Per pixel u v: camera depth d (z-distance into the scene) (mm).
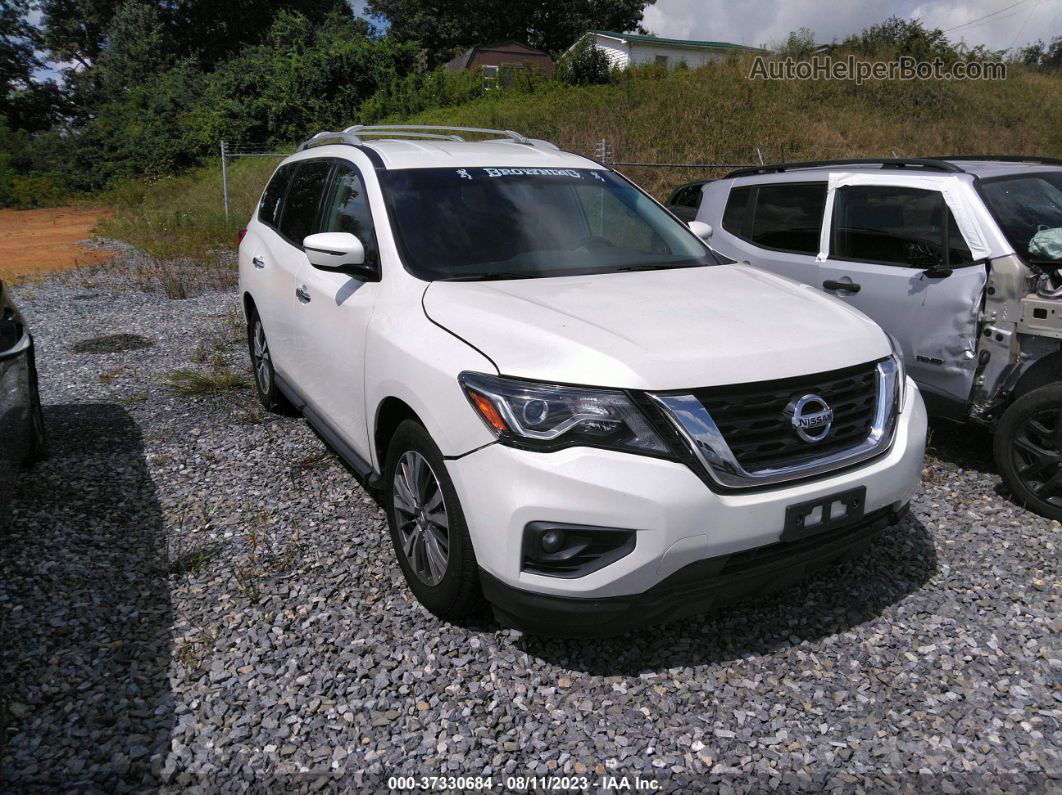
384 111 28172
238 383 6344
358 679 2828
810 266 5457
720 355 2701
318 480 4535
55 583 3426
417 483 3133
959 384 4504
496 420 2637
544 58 44531
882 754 2486
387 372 3207
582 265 3705
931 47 23891
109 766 2430
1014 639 3055
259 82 30500
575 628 2670
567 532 2543
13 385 3836
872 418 2959
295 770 2432
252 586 3375
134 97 33281
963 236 4531
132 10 42688
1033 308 4098
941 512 4109
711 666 2908
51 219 24172
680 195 7387
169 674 2850
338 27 42375
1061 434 3898
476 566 2840
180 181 27031
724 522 2557
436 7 49594
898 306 4816
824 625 3150
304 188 4871
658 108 19188
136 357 7395
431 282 3365
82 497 4305
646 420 2545
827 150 16984
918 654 2971
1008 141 19234
